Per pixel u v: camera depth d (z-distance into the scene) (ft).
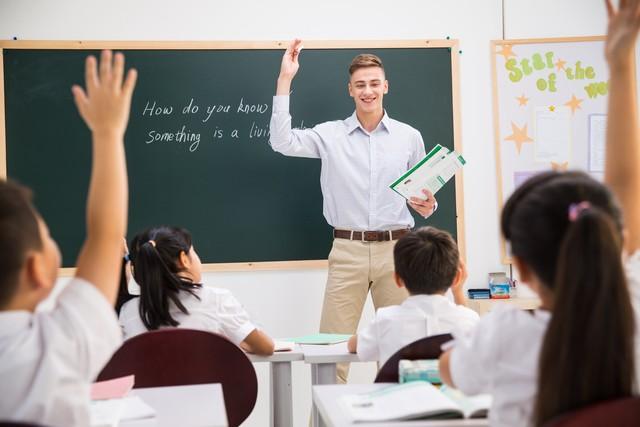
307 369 13.50
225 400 7.14
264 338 8.06
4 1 12.86
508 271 13.58
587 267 3.41
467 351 4.12
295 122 13.24
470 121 13.61
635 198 4.33
